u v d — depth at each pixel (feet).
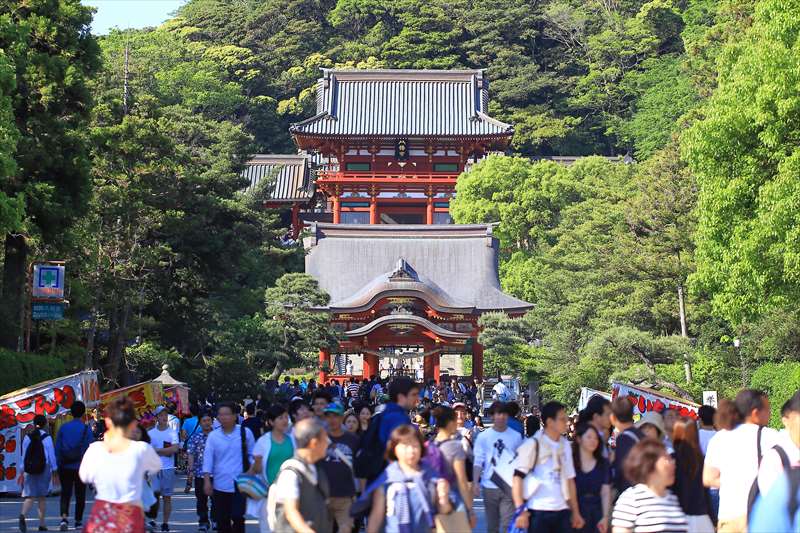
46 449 69.92
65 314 142.20
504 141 345.72
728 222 121.08
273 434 49.34
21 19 130.11
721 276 122.52
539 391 192.44
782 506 33.71
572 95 476.13
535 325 205.67
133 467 42.19
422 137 340.59
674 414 52.70
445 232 276.62
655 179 200.44
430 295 230.68
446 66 473.67
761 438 42.39
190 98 423.64
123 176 144.15
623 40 481.05
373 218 343.46
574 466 46.52
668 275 192.03
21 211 106.83
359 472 44.91
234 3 532.32
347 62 479.00
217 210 166.50
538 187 323.78
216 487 56.90
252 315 195.00
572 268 225.97
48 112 125.49
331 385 184.03
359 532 62.49
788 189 110.22
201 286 166.30
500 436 55.93
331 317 231.50
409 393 46.06
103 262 142.31
